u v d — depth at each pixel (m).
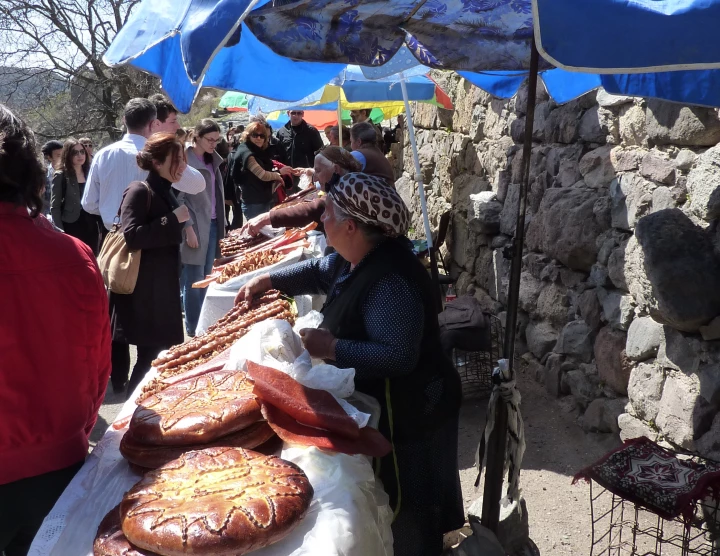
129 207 3.63
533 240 4.96
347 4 2.43
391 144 10.91
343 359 1.95
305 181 7.17
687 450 3.17
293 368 1.82
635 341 3.61
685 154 3.31
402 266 2.02
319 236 4.49
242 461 1.50
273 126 14.27
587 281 4.32
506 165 5.81
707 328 3.02
